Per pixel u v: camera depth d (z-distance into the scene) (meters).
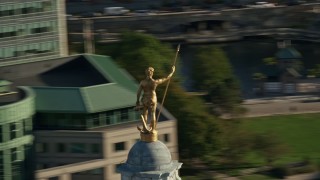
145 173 160.88
